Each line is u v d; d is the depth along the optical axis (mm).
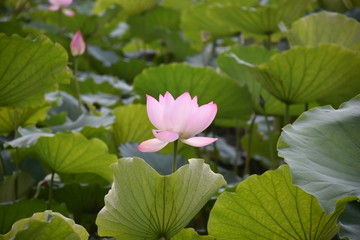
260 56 4059
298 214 2955
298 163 2877
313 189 2809
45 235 2771
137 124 3893
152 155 3586
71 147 3367
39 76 3463
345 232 2818
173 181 2893
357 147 2955
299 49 3426
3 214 3381
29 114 3811
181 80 3859
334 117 3041
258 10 4160
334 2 4398
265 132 4508
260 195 2938
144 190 2902
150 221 2930
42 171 3787
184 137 2963
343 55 3426
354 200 2887
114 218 2904
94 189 3545
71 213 3670
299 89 3553
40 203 3402
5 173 3766
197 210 2949
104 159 3398
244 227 3004
